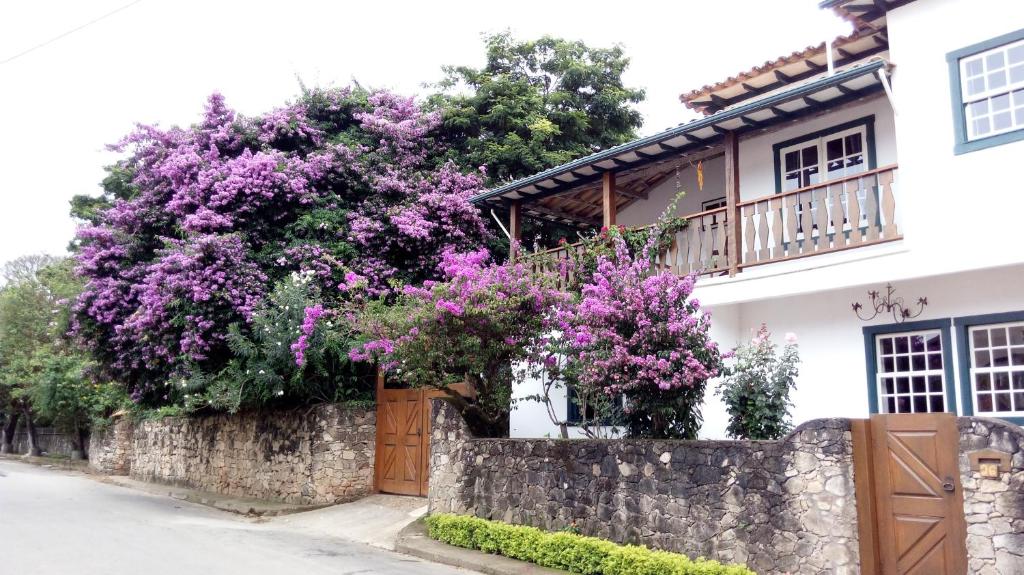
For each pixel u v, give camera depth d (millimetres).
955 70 9617
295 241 16266
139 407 21422
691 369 9000
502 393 11906
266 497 16203
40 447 36531
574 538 9242
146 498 17547
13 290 31594
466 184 17969
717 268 11750
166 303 15508
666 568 8156
